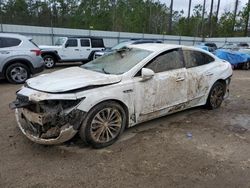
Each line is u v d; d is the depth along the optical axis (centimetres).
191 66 513
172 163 347
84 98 358
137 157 361
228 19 5603
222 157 367
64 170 325
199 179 313
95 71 440
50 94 348
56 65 1547
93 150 379
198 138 430
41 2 4941
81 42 1502
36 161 345
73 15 5344
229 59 1555
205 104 577
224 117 544
